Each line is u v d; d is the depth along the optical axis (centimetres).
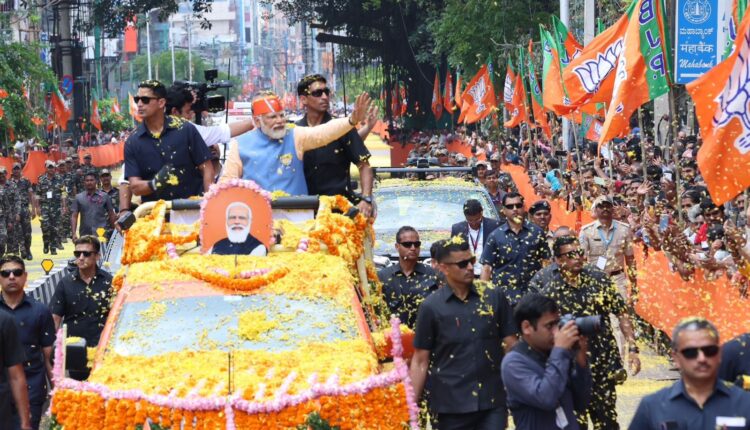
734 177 1428
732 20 1928
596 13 4481
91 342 1454
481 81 4553
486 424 1102
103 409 970
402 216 2050
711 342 782
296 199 1251
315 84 1455
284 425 954
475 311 1101
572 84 2392
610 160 2511
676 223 1706
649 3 1980
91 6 8094
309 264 1147
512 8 5134
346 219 1211
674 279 1683
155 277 1129
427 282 1434
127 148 1434
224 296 1106
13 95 4956
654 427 805
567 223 2745
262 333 1065
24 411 1134
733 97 1418
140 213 1264
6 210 3173
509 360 945
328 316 1088
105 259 1806
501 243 1612
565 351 924
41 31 8375
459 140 6234
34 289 1962
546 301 941
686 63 2003
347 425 961
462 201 2094
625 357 1811
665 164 3033
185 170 1443
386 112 8750
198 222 1213
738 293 1446
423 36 7062
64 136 7962
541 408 928
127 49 15675
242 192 1178
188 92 1841
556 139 4081
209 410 958
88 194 2770
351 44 8056
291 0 8538
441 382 1104
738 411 792
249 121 1628
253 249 1178
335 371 1002
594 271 1282
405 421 986
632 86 1997
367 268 1299
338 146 1424
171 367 1019
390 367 1106
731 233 1422
